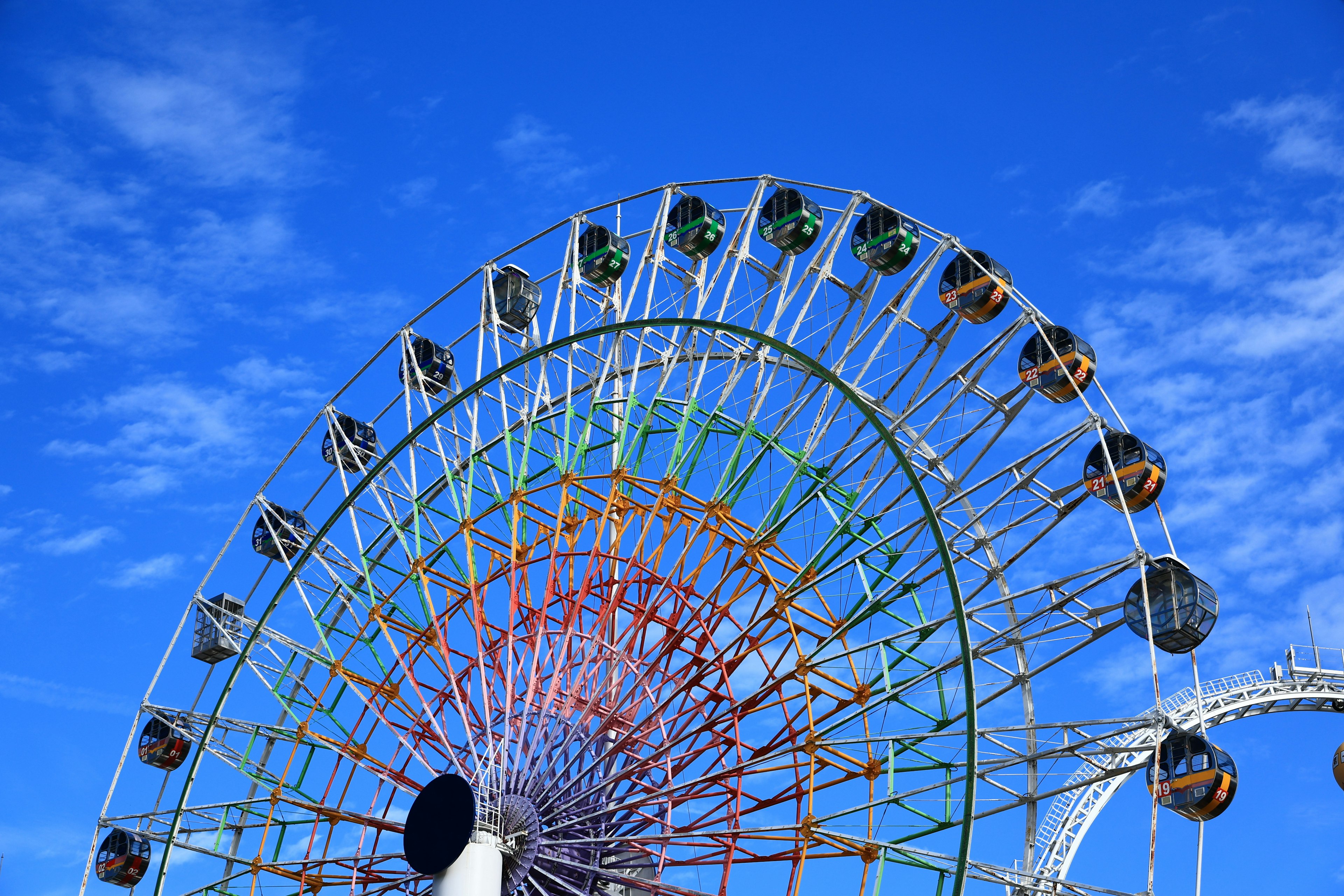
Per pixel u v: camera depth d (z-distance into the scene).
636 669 38.97
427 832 36.94
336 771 41.94
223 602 57.38
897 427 44.59
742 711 37.75
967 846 31.53
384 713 42.34
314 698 43.66
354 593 44.22
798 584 38.47
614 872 38.66
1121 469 43.81
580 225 50.00
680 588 39.59
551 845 37.72
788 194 47.69
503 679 40.50
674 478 40.41
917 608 40.38
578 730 38.50
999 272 44.62
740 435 42.72
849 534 42.31
